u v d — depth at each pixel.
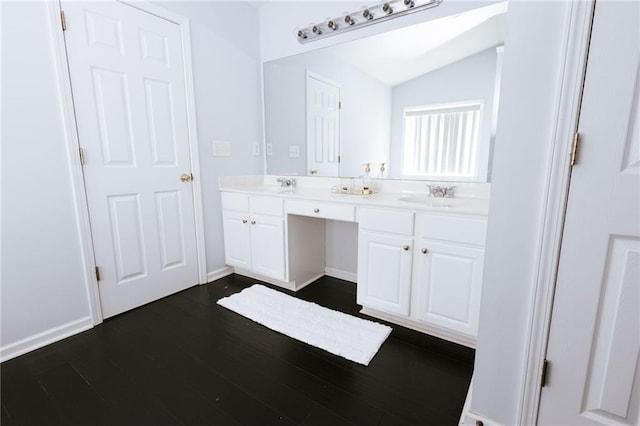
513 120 0.90
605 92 0.78
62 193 1.66
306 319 1.90
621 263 0.84
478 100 1.82
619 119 0.78
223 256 2.62
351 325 1.82
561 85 0.82
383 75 2.11
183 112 2.20
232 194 2.44
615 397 0.91
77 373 1.43
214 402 1.26
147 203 2.06
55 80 1.59
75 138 1.68
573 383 0.95
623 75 0.76
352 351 1.58
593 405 0.94
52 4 1.55
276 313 1.97
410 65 2.01
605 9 0.75
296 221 2.26
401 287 1.71
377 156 2.21
